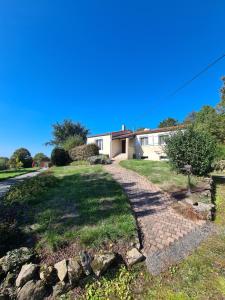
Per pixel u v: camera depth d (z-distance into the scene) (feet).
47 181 27.30
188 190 24.45
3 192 26.30
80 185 26.35
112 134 79.71
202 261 13.03
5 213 17.31
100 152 81.87
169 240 15.33
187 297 10.25
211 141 33.88
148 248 14.17
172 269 12.28
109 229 14.39
